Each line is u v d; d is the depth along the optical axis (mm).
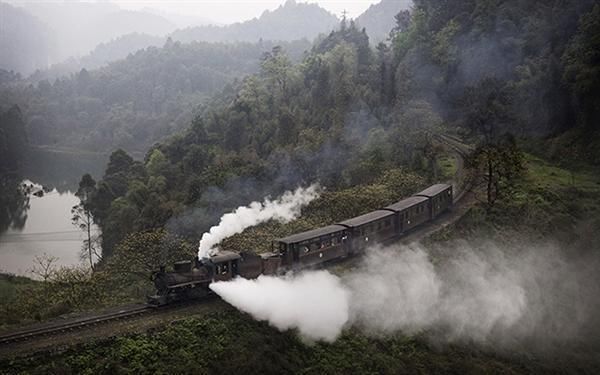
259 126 103750
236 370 30094
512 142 69000
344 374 32875
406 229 50594
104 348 29203
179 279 33781
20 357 27281
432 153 72438
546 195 58594
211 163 92625
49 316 35750
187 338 31109
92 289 42812
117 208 81625
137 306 34500
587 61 77000
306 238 40375
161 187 90875
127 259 49812
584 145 73875
